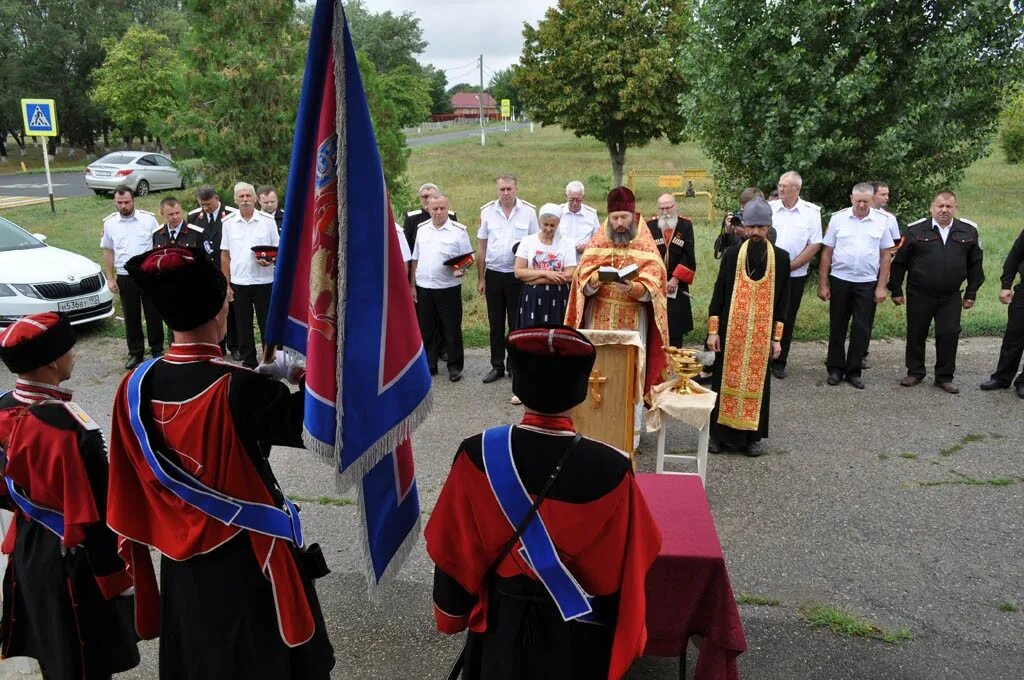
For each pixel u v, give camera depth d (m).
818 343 9.17
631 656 2.33
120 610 3.25
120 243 8.52
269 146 12.53
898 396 7.48
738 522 5.21
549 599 2.36
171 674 2.71
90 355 9.20
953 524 5.15
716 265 12.76
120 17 54.06
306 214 2.58
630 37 20.98
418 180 26.53
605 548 2.32
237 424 2.56
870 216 7.55
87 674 3.15
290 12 12.59
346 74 2.34
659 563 3.16
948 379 7.60
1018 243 7.35
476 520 2.36
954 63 10.98
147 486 2.67
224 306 2.67
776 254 5.97
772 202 8.06
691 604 3.20
